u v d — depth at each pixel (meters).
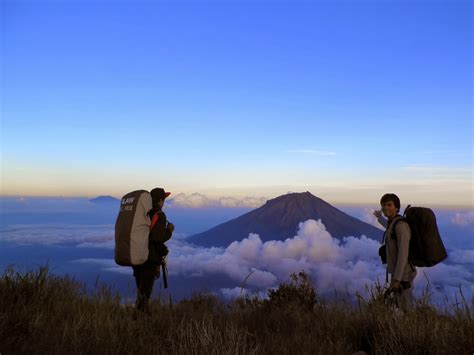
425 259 5.26
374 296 5.59
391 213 5.64
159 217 6.14
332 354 4.75
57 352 4.16
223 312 7.17
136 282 6.17
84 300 5.97
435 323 4.55
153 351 4.48
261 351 4.66
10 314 4.96
